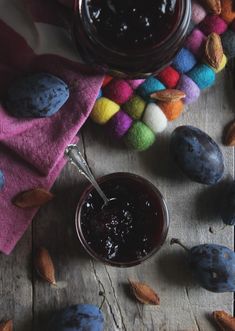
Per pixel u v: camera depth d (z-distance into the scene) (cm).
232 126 60
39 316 59
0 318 59
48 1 53
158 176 60
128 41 49
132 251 57
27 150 56
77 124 56
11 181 58
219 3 56
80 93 56
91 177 55
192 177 57
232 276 56
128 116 57
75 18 50
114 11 48
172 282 60
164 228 56
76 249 59
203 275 57
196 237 60
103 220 56
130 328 60
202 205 60
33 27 53
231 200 58
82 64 54
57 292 59
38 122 56
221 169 57
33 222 59
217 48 56
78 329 56
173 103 57
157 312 60
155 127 57
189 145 56
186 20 48
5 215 58
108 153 60
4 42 55
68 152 56
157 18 48
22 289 59
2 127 54
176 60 57
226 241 60
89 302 59
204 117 60
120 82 56
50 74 54
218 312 59
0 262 59
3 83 55
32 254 59
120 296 59
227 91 60
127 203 57
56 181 59
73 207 59
